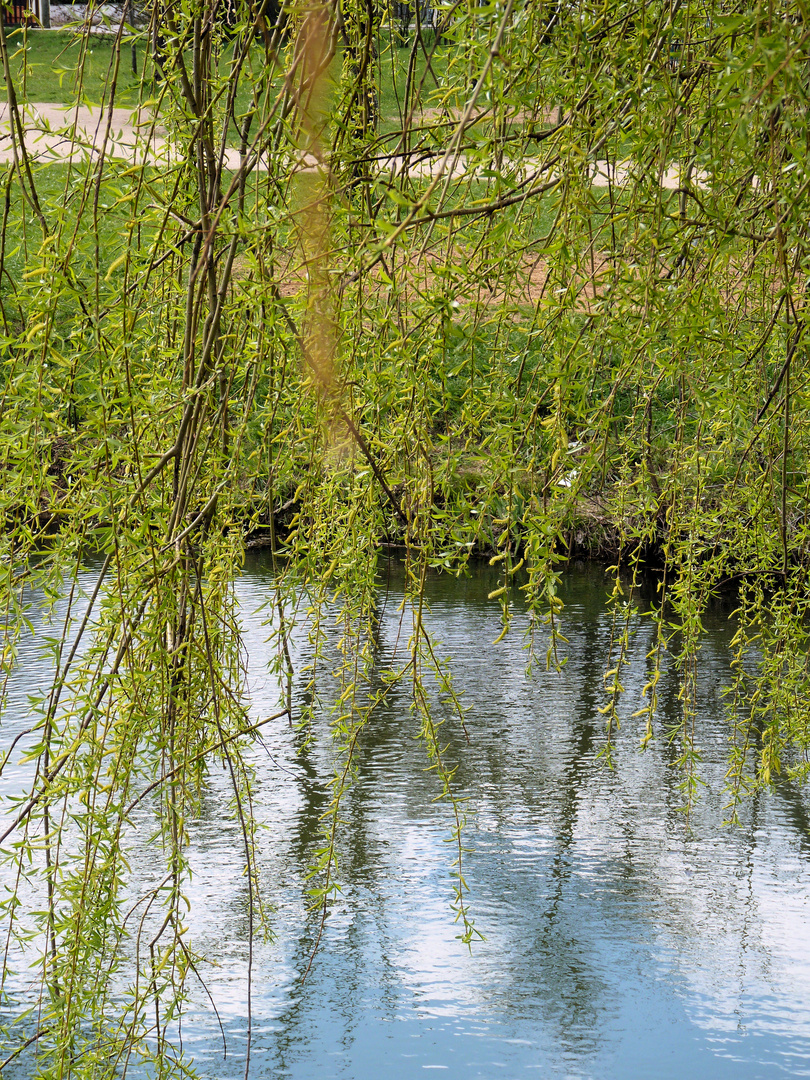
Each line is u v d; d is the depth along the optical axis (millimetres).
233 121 1577
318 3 1386
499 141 1315
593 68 1479
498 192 1271
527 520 1568
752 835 4281
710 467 2320
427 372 1567
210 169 1595
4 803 4051
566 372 1492
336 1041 3096
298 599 2201
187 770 2029
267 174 1585
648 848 4180
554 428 1529
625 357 1538
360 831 4281
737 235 1456
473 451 1566
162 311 1850
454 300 1441
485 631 6359
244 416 1721
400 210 1557
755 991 3303
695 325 1509
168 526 1608
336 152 1529
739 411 1828
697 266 1649
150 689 1609
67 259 1374
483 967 3434
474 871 3994
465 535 1632
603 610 6676
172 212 1451
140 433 1561
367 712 2271
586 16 1436
